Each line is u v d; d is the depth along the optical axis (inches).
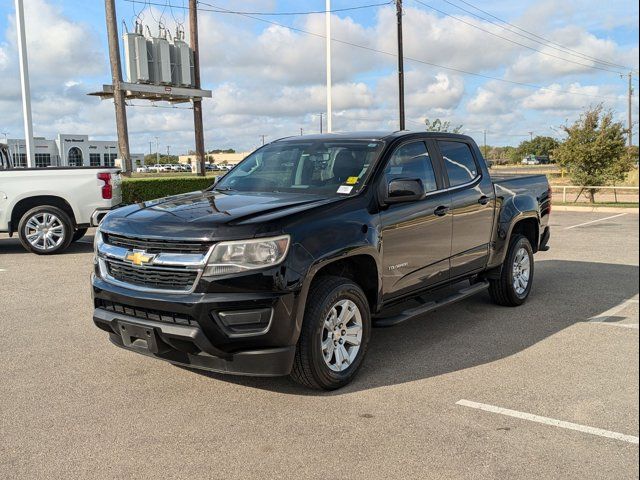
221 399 167.9
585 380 181.0
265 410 160.2
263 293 154.4
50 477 127.0
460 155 241.9
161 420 154.6
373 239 183.2
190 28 922.1
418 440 142.9
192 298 153.9
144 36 831.1
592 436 144.6
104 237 178.1
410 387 176.1
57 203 422.3
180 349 159.6
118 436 145.6
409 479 126.0
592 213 786.2
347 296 174.6
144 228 166.2
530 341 221.0
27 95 720.3
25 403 165.6
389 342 220.4
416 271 207.2
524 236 280.7
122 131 815.7
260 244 155.4
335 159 206.2
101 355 205.9
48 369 192.2
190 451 138.0
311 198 184.9
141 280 165.3
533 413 157.6
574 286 319.6
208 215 165.9
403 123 1032.2
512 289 267.0
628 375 184.9
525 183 280.7
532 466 130.8
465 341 221.1
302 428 149.5
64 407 162.9
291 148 224.5
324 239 167.0
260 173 216.5
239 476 127.4
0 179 404.2
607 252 439.5
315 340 164.1
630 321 248.1
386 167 199.9
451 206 222.5
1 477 126.9
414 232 203.8
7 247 460.1
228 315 153.6
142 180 697.6
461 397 168.4
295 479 126.2
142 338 163.6
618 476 126.5
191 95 901.8
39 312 263.6
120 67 804.0
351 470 129.6
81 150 4197.8
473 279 261.9
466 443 141.3
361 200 185.8
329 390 173.3
